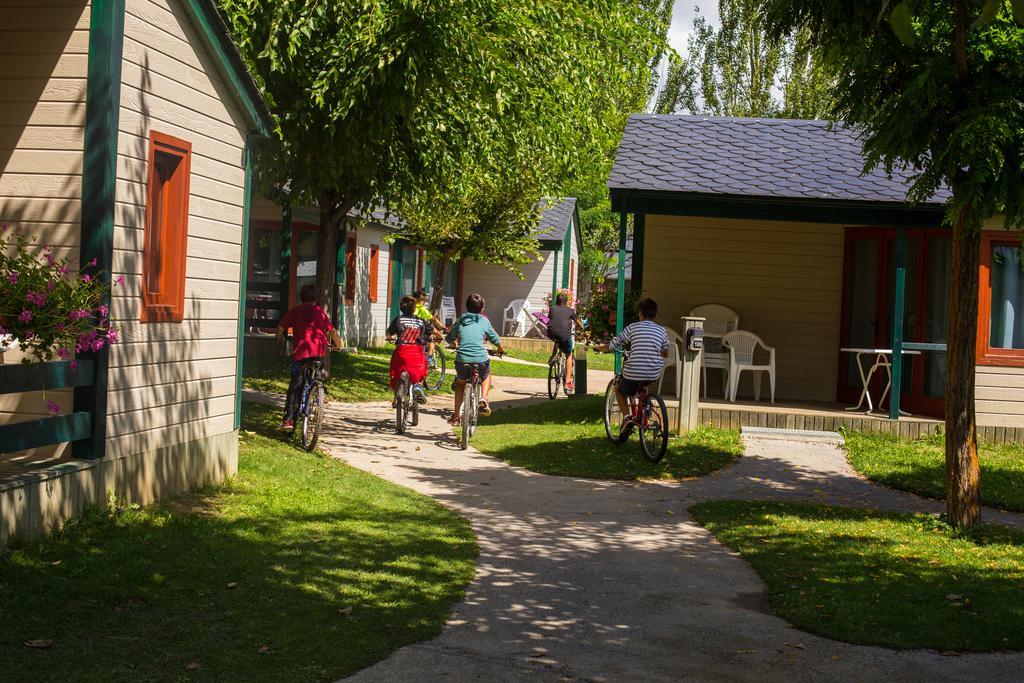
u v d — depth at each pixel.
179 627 5.28
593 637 5.64
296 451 11.24
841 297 17.11
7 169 7.16
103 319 6.81
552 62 13.53
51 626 5.09
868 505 10.16
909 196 8.70
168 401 8.19
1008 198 8.30
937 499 10.56
